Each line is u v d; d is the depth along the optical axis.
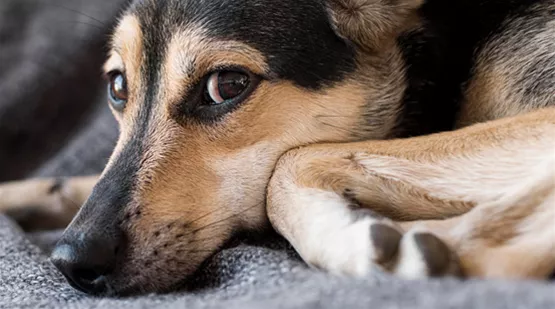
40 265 0.61
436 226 0.51
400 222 0.53
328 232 0.52
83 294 0.56
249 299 0.47
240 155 0.60
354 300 0.44
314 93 0.60
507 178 0.54
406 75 0.63
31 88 0.99
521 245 0.49
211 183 0.59
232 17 0.60
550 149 0.54
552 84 0.59
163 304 0.50
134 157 0.60
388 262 0.49
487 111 0.62
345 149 0.57
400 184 0.55
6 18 1.04
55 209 0.76
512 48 0.61
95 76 1.01
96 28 0.99
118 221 0.57
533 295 0.43
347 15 0.61
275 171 0.59
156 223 0.58
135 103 0.63
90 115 0.99
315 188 0.55
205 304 0.48
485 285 0.44
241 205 0.59
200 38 0.60
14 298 0.55
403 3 0.62
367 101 0.62
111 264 0.56
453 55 0.63
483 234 0.50
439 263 0.48
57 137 1.00
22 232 0.69
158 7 0.62
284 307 0.44
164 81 0.61
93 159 0.88
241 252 0.55
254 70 0.59
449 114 0.63
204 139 0.60
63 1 1.03
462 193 0.54
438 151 0.56
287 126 0.60
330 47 0.61
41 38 1.02
